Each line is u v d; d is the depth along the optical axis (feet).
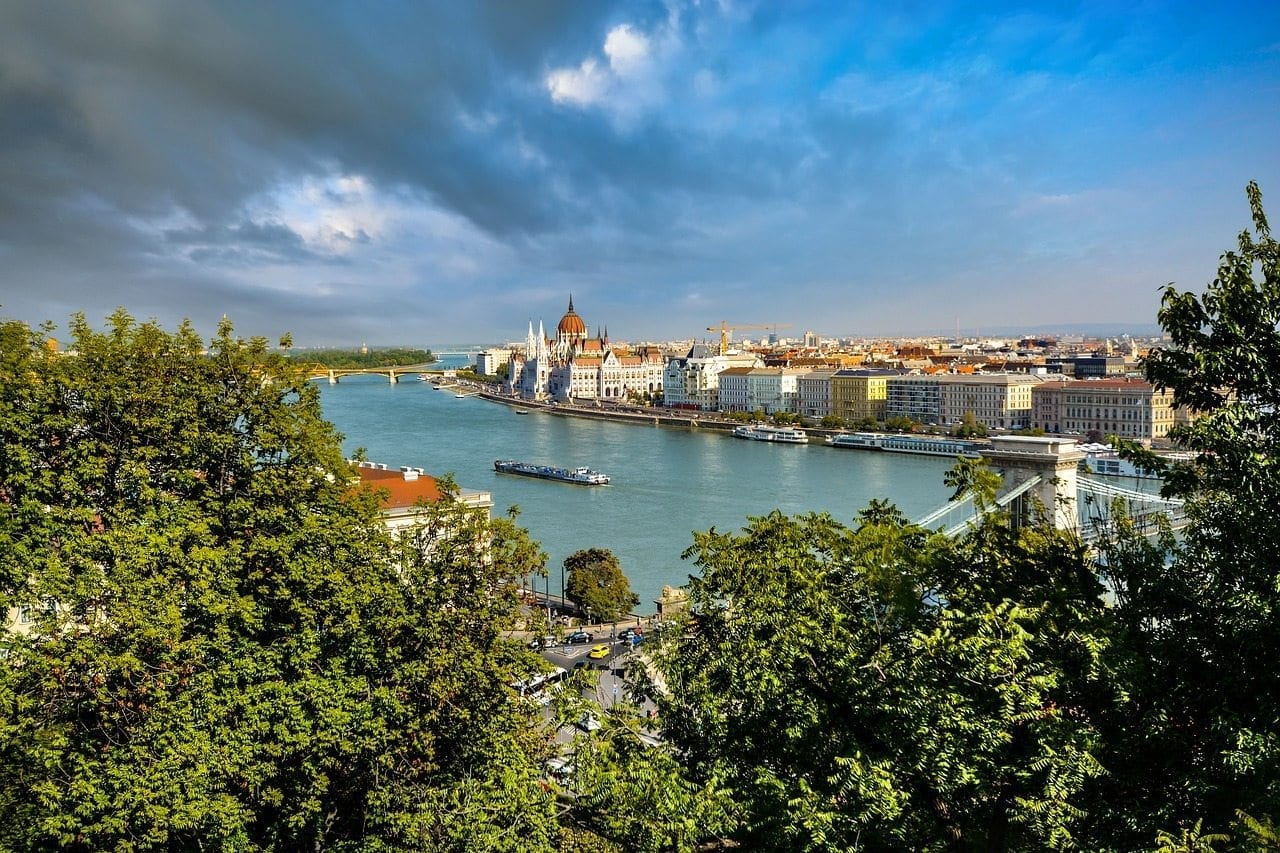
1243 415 79.56
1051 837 72.95
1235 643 79.15
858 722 90.22
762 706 94.89
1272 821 68.95
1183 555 87.76
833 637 94.68
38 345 149.79
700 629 111.14
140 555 112.98
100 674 111.75
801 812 81.30
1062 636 82.07
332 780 119.24
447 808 103.40
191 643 110.22
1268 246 82.74
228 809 101.24
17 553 122.21
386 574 130.82
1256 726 75.00
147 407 140.46
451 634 123.44
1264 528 78.13
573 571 360.28
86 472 128.47
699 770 98.53
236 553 122.83
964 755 78.02
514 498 593.01
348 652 120.37
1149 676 81.00
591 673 116.98
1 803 104.63
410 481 295.28
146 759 104.27
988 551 101.96
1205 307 84.89
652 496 597.93
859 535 110.83
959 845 82.28
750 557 113.09
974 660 79.15
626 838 91.45
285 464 147.84
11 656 111.86
